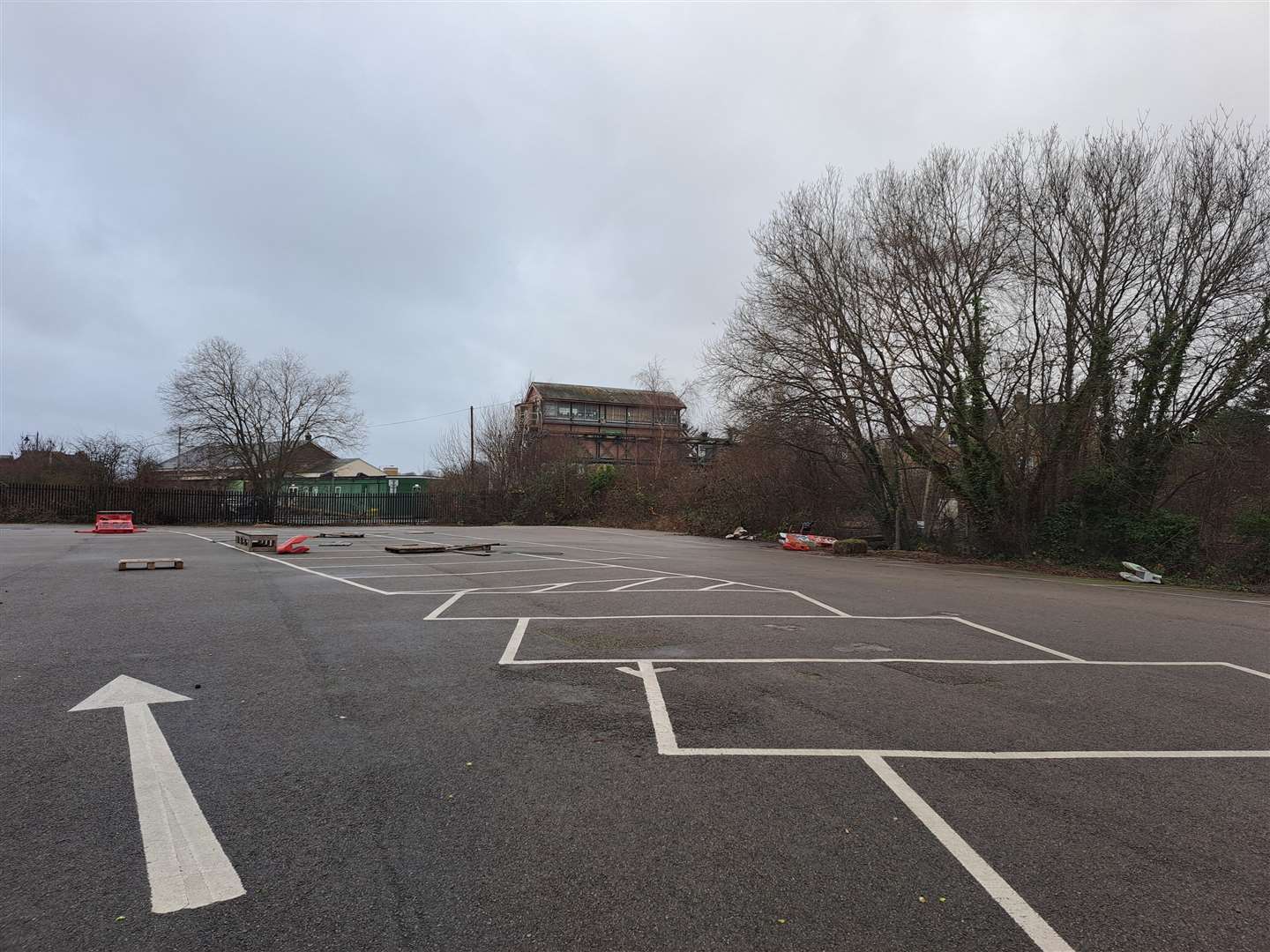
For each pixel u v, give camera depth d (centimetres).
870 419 2455
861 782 407
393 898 287
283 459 4241
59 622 845
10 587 1146
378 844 330
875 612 1026
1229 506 1873
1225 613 1158
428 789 389
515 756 436
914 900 291
